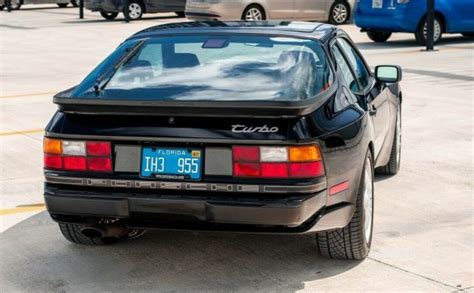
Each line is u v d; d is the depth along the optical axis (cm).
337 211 473
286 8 2181
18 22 2652
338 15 2291
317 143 447
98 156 461
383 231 581
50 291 482
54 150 471
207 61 517
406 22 1708
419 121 970
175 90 485
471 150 827
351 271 504
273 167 440
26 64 1555
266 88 482
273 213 439
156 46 539
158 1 2675
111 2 2594
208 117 446
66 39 2052
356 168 493
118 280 497
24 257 539
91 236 505
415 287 478
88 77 522
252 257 531
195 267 515
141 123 455
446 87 1202
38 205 660
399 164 749
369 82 625
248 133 440
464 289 475
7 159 816
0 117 1032
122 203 457
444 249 543
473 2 1758
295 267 512
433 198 663
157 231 582
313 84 489
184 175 450
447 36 1988
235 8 2094
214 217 446
